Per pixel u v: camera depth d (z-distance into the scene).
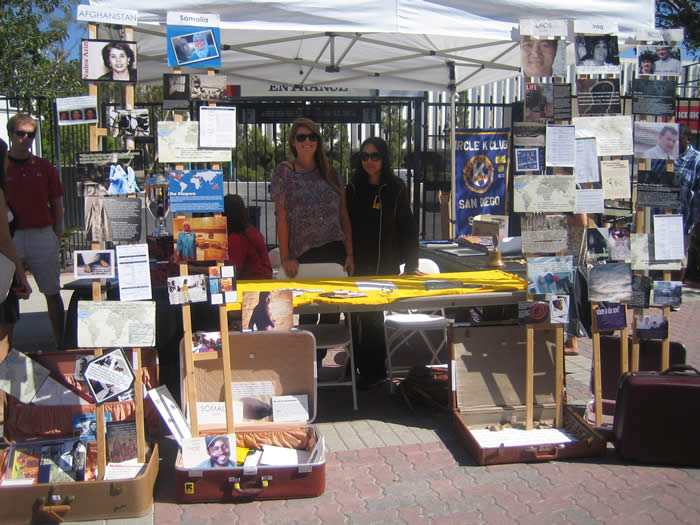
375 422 4.43
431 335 6.16
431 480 3.59
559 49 4.00
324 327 4.90
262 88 8.32
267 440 3.80
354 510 3.28
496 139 8.09
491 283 4.41
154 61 6.59
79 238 10.27
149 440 3.73
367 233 5.02
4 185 3.85
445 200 8.16
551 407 4.21
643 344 4.43
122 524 3.14
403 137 11.25
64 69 11.57
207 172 3.41
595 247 4.08
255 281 4.58
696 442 3.67
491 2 4.10
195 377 3.92
